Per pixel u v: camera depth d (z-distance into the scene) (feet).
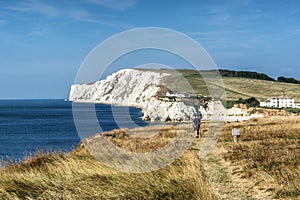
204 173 42.22
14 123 320.70
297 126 107.45
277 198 32.14
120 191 32.07
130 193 31.73
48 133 222.48
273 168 42.88
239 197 33.12
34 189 33.63
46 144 167.94
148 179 34.19
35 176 37.29
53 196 31.24
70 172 37.35
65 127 266.36
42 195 31.71
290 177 37.01
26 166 43.52
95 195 31.24
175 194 31.71
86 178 35.24
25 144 171.83
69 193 31.53
